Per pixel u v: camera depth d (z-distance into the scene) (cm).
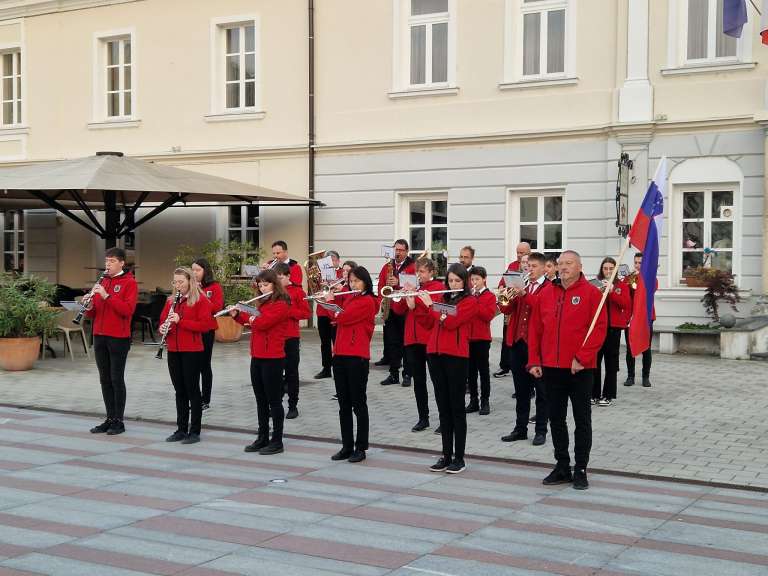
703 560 553
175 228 2106
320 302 838
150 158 2111
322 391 1198
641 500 693
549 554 562
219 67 2055
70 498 693
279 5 1964
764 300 1491
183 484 739
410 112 1822
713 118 1534
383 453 862
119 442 908
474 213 1758
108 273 938
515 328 898
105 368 945
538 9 1711
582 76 1658
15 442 905
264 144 1989
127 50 2181
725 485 738
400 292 822
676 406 1059
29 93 2272
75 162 1636
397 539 592
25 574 526
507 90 1723
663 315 1568
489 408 1041
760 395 1127
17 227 2305
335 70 1900
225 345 1703
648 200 791
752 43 1521
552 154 1681
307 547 575
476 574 527
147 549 571
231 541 588
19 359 1376
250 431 966
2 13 2288
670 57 1580
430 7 1823
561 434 737
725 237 1556
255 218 2014
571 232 1667
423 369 948
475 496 702
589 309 715
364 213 1878
